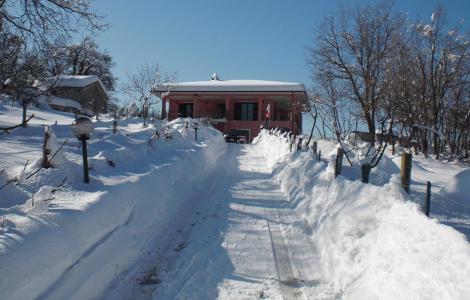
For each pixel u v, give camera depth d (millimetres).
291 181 12680
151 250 7332
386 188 6609
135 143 13477
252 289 6012
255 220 9547
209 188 13102
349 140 18750
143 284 6043
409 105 34438
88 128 7133
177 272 6508
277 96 47844
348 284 5691
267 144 25719
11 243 4273
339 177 8602
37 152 11000
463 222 8703
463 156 41031
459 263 3793
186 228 8773
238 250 7547
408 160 7465
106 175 8109
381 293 4766
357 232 6453
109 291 5680
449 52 42250
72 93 38844
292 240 8148
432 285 4055
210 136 24125
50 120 22719
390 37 38719
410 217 4969
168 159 11891
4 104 26125
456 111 43406
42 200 5449
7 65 8086
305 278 6434
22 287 4039
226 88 47000
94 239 5672
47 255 4555
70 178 7062
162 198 8961
